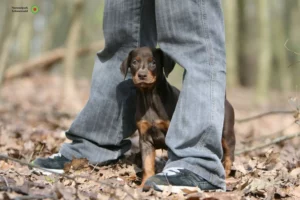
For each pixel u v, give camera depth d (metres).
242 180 5.05
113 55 5.29
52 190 4.27
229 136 5.56
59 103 13.79
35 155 6.18
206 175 4.52
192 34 4.60
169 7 4.60
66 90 14.02
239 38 24.95
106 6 5.16
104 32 5.23
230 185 4.99
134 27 5.16
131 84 5.35
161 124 5.14
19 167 5.35
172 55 4.66
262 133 10.35
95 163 5.28
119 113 5.30
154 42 5.35
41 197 3.98
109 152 5.35
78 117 5.31
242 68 26.25
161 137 5.21
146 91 5.14
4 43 11.62
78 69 26.73
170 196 4.40
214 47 4.60
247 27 25.83
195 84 4.56
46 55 19.69
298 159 6.30
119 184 4.75
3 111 11.35
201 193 4.39
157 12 4.67
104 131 5.30
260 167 5.67
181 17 4.59
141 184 4.98
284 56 22.58
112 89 5.27
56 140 7.32
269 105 17.41
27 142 6.88
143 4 5.12
